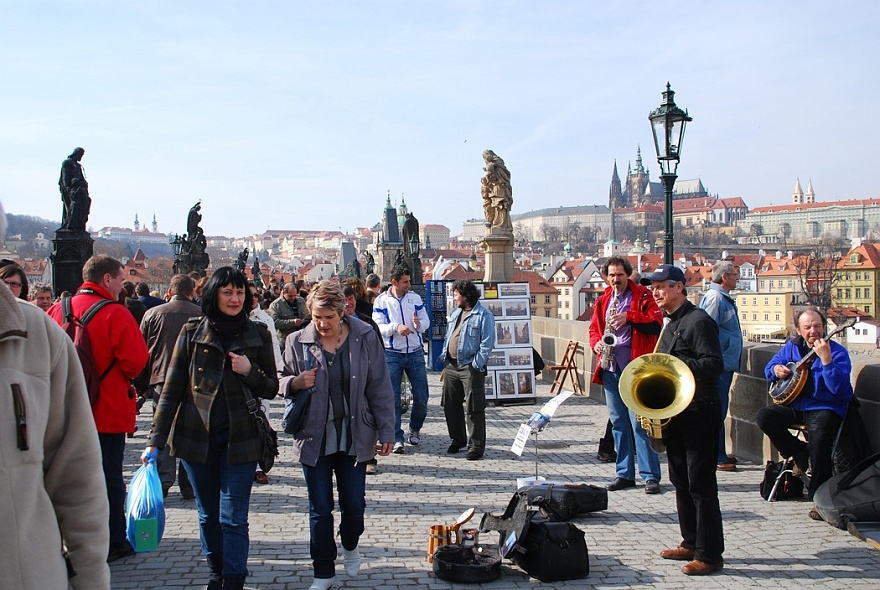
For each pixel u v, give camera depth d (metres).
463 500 7.86
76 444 2.62
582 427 12.09
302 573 5.78
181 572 5.80
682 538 6.52
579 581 5.64
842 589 5.44
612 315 8.59
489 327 9.95
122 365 6.09
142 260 100.62
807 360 7.61
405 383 13.55
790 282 104.12
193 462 5.14
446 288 21.14
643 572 5.82
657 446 6.02
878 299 94.06
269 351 5.38
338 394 5.51
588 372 15.30
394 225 105.25
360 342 5.66
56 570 2.44
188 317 7.73
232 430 5.14
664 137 11.28
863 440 7.50
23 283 7.71
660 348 6.26
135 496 5.48
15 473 2.37
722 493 8.12
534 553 5.70
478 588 5.50
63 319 6.31
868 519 6.65
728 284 9.12
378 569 5.88
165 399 5.23
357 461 5.55
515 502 6.20
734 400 10.15
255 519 7.19
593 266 118.56
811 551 6.26
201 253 34.88
